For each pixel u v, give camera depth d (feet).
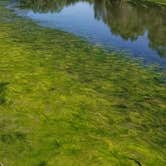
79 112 70.28
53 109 70.38
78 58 110.93
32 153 53.78
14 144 55.98
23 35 137.80
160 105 78.48
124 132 63.87
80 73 95.20
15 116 65.72
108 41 145.48
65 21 187.62
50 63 101.35
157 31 174.09
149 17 213.05
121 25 186.19
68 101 75.20
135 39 153.17
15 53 108.06
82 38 145.69
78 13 223.51
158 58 122.31
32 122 64.08
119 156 54.85
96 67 102.78
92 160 52.90
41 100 74.02
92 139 59.57
